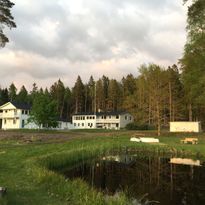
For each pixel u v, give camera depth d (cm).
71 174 2036
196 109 7694
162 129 7150
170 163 2723
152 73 5997
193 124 6116
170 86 6969
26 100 13638
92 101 13000
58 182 1385
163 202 1402
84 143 3553
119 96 11875
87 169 2297
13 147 2984
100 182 1828
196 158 3080
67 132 6244
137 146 3625
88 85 14200
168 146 3631
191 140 4034
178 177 2045
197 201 1431
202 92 4172
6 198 1040
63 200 1144
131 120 9350
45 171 1552
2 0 2683
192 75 4141
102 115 9331
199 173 2202
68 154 2467
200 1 3050
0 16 2638
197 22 3484
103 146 3338
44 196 1181
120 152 3419
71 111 13212
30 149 2736
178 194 1566
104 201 1148
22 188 1287
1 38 2684
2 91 11675
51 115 6025
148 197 1488
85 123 9625
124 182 1850
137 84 6794
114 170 2305
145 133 5756
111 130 7188
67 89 14162
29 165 1808
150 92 5922
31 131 6153
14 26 2730
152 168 2434
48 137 4556
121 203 1144
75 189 1259
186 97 6519
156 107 5888
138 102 6531
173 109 7169
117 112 9269
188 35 3838
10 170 1725
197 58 3831
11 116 8038
